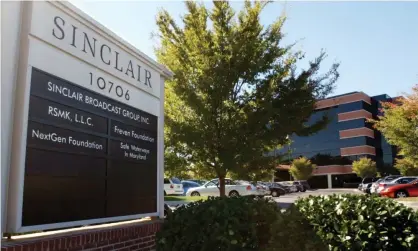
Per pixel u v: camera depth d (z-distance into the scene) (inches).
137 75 252.8
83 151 195.9
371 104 2287.2
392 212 183.0
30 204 161.8
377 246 174.1
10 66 162.2
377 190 973.8
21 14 169.9
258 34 381.4
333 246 175.2
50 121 176.6
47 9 180.2
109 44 224.4
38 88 171.6
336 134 2214.6
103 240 206.4
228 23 379.9
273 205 158.6
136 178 242.4
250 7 383.6
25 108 163.2
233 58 360.8
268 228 146.9
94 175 202.7
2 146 155.5
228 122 354.3
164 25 389.1
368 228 174.9
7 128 158.6
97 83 211.9
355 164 1947.6
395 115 826.8
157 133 273.1
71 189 185.6
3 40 159.6
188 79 360.5
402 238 178.9
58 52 185.2
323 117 385.1
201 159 366.6
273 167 376.8
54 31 183.3
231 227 135.9
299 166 1909.4
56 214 175.0
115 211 217.8
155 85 276.4
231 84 355.9
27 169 161.9
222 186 376.5
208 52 365.1
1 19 159.6
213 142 352.8
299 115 362.0
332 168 2167.8
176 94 358.6
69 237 182.9
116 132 225.6
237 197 164.9
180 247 141.9
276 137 355.3
